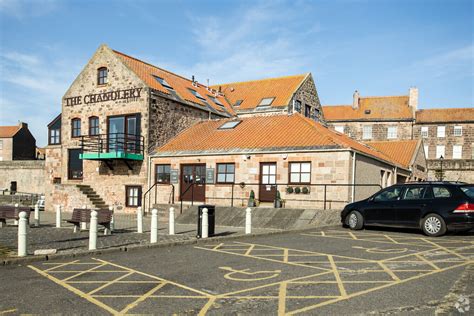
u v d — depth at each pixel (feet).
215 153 70.18
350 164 61.16
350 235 43.83
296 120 74.38
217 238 41.83
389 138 181.06
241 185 67.67
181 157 73.77
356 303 20.13
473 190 41.75
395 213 44.80
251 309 19.49
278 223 55.36
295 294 21.88
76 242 39.96
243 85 118.52
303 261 30.45
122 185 79.71
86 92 85.87
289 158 64.49
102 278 25.72
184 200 73.56
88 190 83.41
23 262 30.19
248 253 34.17
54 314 18.98
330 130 77.36
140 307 19.94
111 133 82.02
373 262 29.66
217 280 25.05
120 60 81.30
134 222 63.82
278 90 108.06
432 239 39.88
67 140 88.48
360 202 48.70
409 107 183.73
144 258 32.32
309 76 112.16
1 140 212.64
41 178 137.59
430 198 42.93
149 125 77.46
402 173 92.58
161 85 85.30
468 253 32.40
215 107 98.22
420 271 26.58
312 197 62.39
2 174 144.66
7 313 19.11
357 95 189.88
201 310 19.43
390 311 18.85
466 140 179.42
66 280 25.23
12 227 55.11
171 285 23.97
